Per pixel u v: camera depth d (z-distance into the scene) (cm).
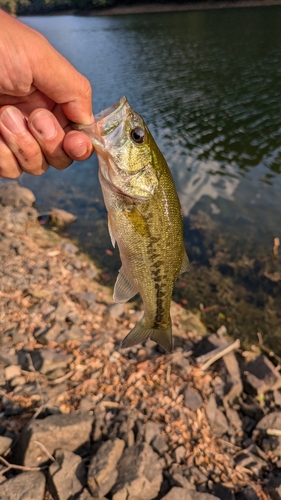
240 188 104
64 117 25
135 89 192
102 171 25
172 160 120
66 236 87
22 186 112
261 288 71
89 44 325
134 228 26
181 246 28
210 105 166
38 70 21
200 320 65
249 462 41
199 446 41
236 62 229
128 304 66
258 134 135
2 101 24
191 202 99
